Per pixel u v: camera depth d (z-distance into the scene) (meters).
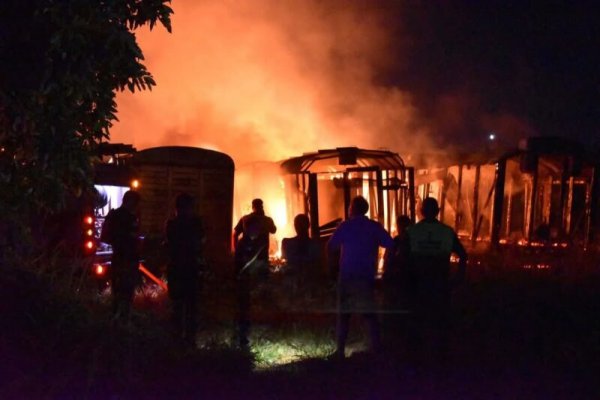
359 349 9.47
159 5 7.72
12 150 7.59
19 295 7.20
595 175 21.12
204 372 7.63
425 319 8.59
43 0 7.05
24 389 6.59
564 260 16.42
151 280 14.17
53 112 7.38
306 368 8.34
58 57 7.18
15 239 7.94
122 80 7.73
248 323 9.54
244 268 9.66
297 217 11.73
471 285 12.33
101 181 14.58
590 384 7.99
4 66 7.16
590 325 10.13
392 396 7.51
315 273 11.53
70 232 11.63
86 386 6.78
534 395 7.63
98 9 7.22
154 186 18.14
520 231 23.86
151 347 7.62
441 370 8.27
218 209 18.75
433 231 8.57
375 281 8.95
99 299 8.13
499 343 9.30
